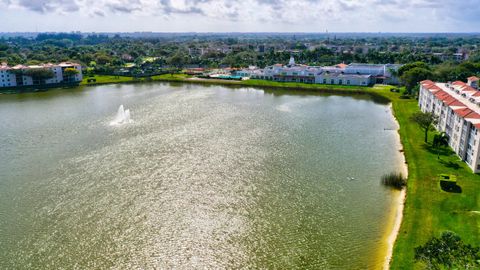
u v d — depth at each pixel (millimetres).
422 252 66062
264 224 82188
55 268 68688
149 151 126188
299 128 153625
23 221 83562
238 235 78375
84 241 76438
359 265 68438
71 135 144625
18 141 138000
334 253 72125
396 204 89625
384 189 97562
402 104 193000
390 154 123250
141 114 179000
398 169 110562
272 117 172500
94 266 69312
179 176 106250
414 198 89812
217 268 68938
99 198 93562
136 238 77562
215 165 114000
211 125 158500
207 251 73562
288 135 143875
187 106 197625
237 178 104875
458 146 117000
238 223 82688
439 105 143750
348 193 95750
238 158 119688
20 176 106625
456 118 120062
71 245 75188
